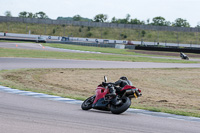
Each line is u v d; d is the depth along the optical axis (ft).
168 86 167.12
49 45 533.14
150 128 57.47
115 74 202.59
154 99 118.73
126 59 336.90
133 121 63.77
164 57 423.23
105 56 360.69
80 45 623.36
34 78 157.69
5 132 46.96
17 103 79.77
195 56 488.85
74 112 71.15
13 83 129.70
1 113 63.16
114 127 55.88
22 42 588.09
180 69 271.28
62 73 187.21
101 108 73.87
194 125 63.98
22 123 54.39
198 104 111.55
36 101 86.58
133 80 181.78
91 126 55.52
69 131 50.42
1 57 257.96
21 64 217.36
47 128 51.67
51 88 126.52
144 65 283.59
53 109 73.67
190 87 168.55
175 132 55.36
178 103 110.73
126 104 71.15
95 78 176.55
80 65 241.55
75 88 135.33
